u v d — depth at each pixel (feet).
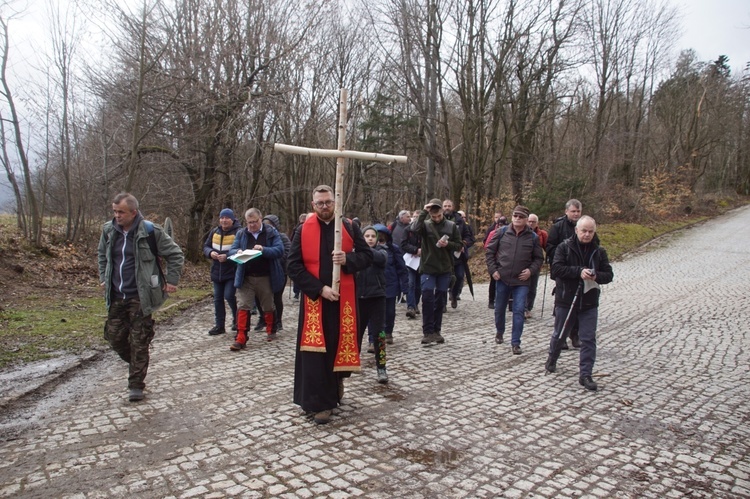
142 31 44.37
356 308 15.07
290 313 32.35
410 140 79.56
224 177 58.70
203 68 50.21
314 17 59.11
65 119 43.45
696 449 13.26
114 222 16.44
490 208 67.51
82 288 35.58
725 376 19.48
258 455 12.61
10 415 15.08
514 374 19.56
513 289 22.94
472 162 65.51
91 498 10.60
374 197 104.01
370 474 11.73
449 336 26.09
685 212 103.40
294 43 57.26
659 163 105.19
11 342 22.09
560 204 67.77
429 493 10.95
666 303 35.14
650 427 14.62
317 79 77.61
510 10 59.67
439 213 23.49
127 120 48.39
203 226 57.67
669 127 110.63
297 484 11.23
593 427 14.57
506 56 62.28
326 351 14.61
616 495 10.99
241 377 18.88
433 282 23.77
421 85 63.41
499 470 12.01
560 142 87.51
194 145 53.88
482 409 15.87
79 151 46.44
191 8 50.11
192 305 34.96
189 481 11.33
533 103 68.49
